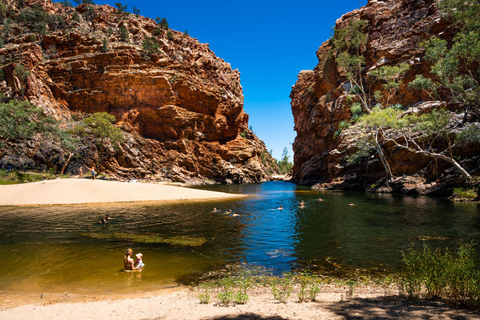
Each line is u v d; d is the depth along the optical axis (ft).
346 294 23.97
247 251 41.06
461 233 48.24
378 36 215.92
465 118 114.73
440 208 79.25
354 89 204.74
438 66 102.12
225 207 94.27
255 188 217.77
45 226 60.23
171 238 49.47
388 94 182.91
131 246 44.14
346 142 177.47
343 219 66.28
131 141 267.18
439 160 124.88
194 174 302.25
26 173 171.22
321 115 245.04
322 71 257.14
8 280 29.84
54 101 259.39
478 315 14.98
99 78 274.57
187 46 365.81
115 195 115.03
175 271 32.81
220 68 406.41
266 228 57.93
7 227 59.11
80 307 21.77
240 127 426.10
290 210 84.69
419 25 187.42
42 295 25.66
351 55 231.50
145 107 284.82
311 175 250.57
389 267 32.81
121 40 308.81
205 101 322.55
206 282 29.17
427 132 121.19
